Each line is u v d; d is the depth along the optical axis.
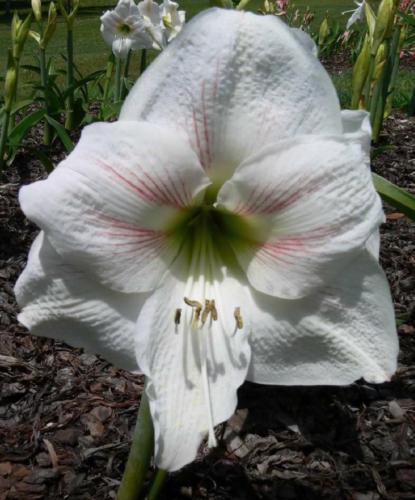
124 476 0.31
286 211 0.25
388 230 0.71
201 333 0.27
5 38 2.63
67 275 0.26
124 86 0.99
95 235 0.24
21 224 0.71
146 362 0.26
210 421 0.25
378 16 0.48
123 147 0.24
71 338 0.27
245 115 0.25
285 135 0.25
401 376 0.48
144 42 0.87
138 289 0.26
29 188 0.24
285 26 0.24
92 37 2.62
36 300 0.26
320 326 0.27
